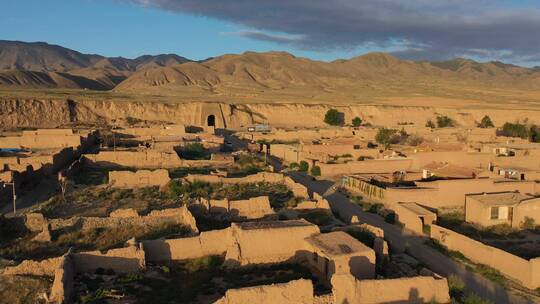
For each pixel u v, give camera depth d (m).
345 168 57.16
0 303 23.23
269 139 88.62
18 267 25.42
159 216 35.28
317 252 28.25
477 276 30.02
